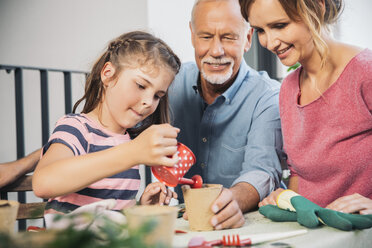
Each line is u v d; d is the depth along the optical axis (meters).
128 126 1.26
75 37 4.27
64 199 1.19
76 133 1.16
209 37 1.60
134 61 1.21
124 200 1.29
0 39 4.48
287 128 1.39
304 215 0.92
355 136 1.25
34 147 4.48
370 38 3.12
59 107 4.43
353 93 1.22
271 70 3.68
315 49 1.24
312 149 1.32
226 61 1.61
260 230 0.93
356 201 1.02
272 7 1.14
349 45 1.26
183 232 0.90
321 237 0.82
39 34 4.41
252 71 1.82
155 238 0.58
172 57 1.30
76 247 0.46
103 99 1.31
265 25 1.18
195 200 0.93
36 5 4.41
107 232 0.51
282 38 1.17
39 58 4.42
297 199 1.01
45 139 2.79
